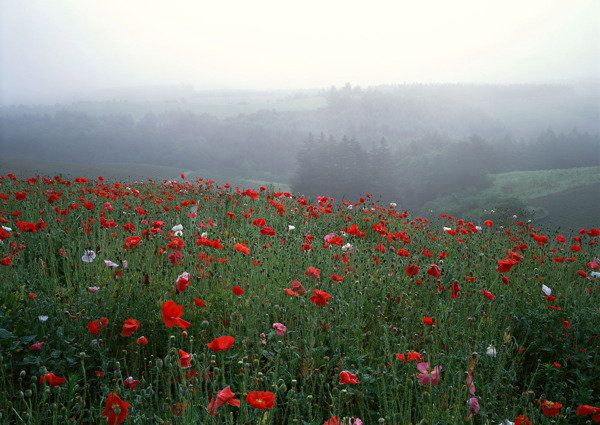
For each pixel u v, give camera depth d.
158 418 2.28
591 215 106.62
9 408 2.26
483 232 7.55
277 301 3.87
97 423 2.42
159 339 3.34
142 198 7.75
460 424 2.26
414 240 6.50
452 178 154.00
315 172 154.88
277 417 2.56
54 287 3.71
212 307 3.60
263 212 7.43
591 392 3.12
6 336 2.87
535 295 4.40
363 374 2.83
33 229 4.05
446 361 2.87
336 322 3.60
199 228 5.43
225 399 2.01
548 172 168.38
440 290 4.25
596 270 4.90
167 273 3.89
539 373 3.45
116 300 3.54
